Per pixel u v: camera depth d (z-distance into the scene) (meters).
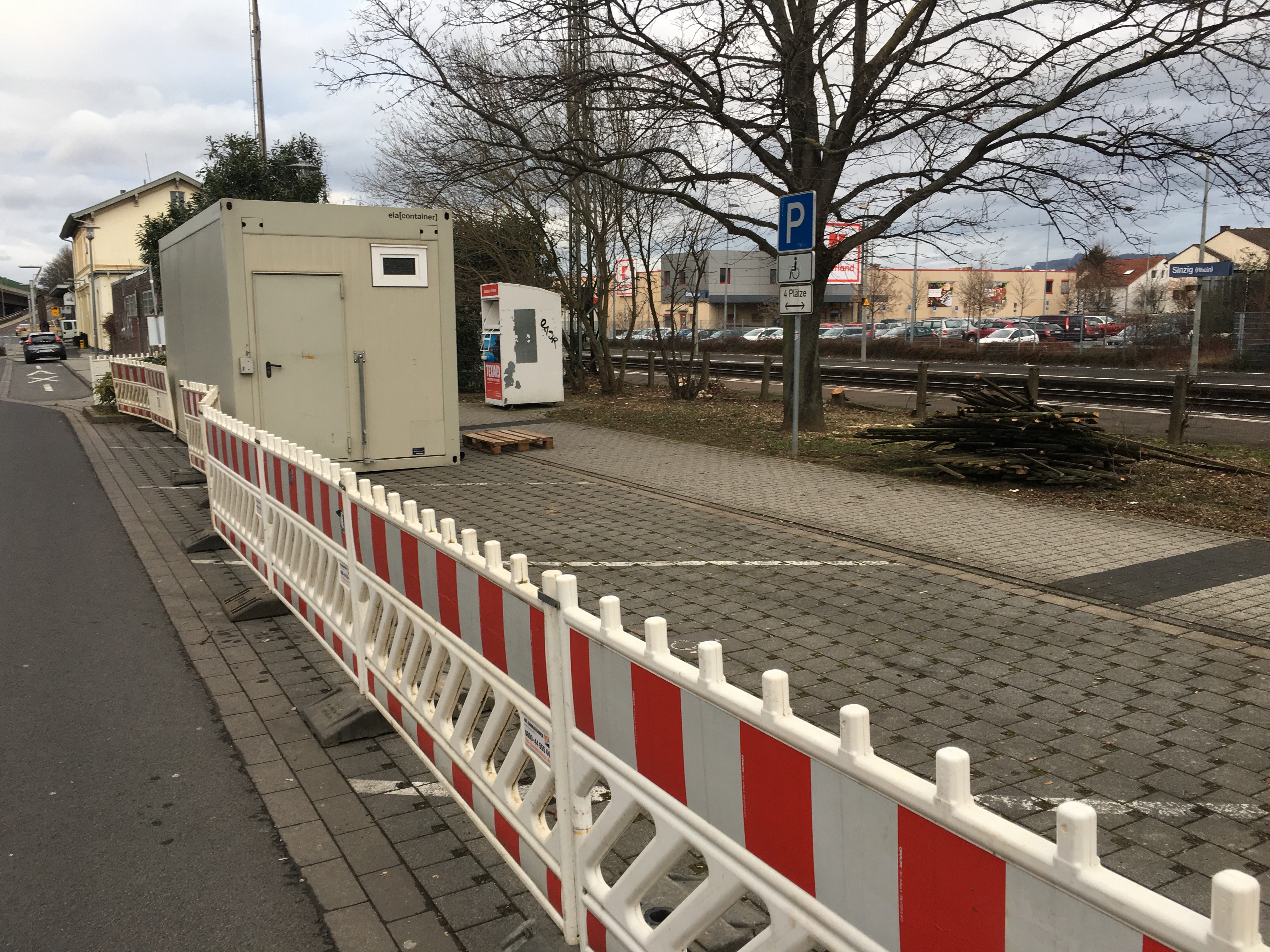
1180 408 12.38
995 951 1.34
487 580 3.11
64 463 12.98
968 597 6.11
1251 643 5.18
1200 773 3.78
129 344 31.47
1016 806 3.54
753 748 1.84
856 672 4.86
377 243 11.16
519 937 2.84
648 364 26.50
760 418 16.39
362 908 3.12
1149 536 7.58
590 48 13.91
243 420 10.59
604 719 2.43
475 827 3.64
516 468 11.84
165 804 3.84
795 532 8.01
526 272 21.89
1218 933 1.03
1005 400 10.57
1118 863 3.19
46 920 3.07
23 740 4.45
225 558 7.92
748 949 1.92
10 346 77.62
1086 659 5.00
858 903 1.60
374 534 4.28
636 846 3.44
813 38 12.28
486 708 4.79
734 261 55.62
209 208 10.98
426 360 11.66
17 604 6.60
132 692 5.03
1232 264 28.06
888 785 1.50
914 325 48.88
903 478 10.46
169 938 2.97
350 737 4.41
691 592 6.29
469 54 15.94
